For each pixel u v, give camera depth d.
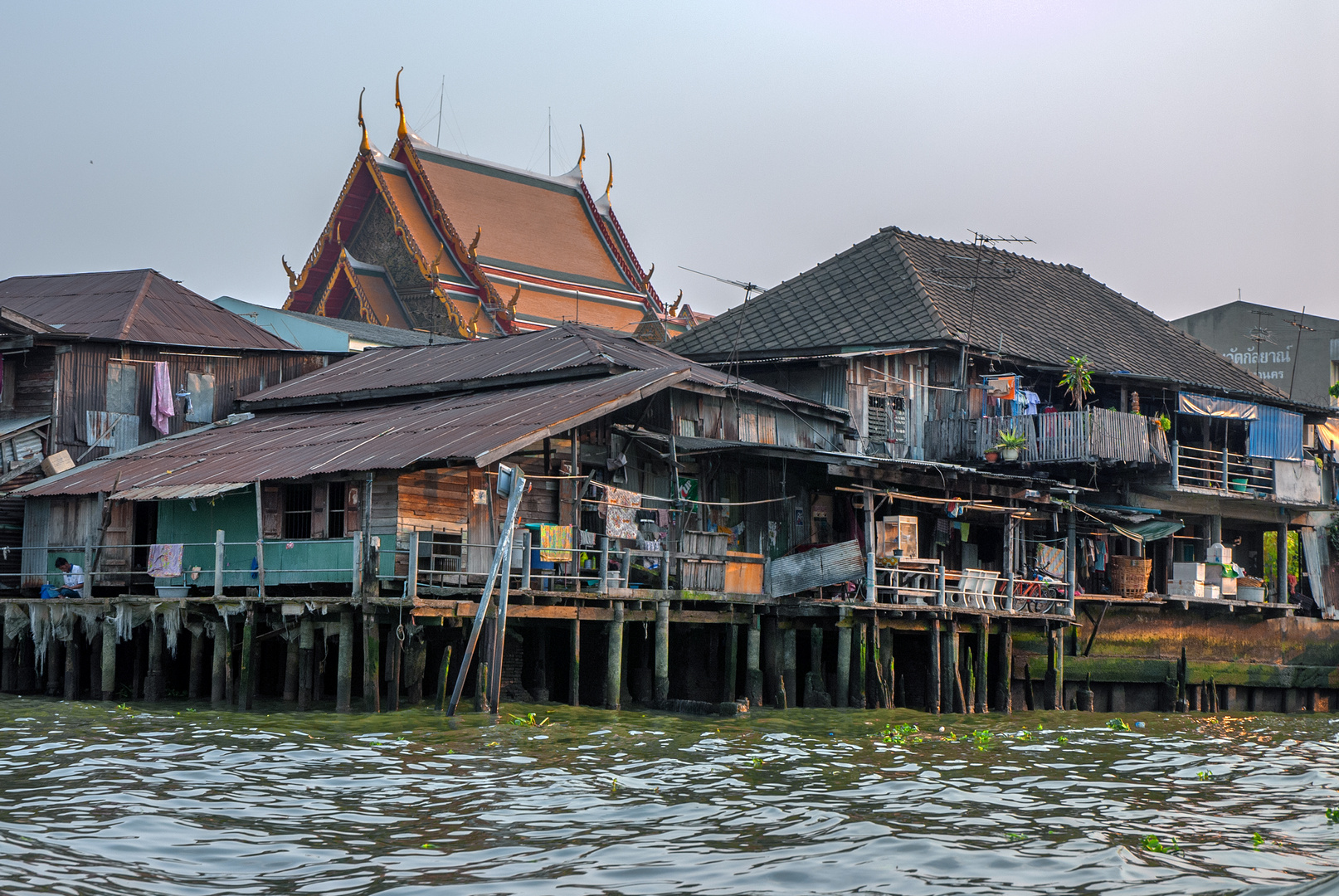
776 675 30.33
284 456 29.73
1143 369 42.62
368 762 20.59
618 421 31.06
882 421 38.81
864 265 43.66
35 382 36.31
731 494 33.28
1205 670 38.72
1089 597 36.12
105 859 14.74
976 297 42.84
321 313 66.38
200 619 27.42
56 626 28.86
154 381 37.78
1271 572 49.91
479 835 16.31
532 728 24.33
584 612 26.81
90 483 31.64
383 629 28.42
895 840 16.39
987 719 30.58
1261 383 46.81
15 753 20.81
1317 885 13.66
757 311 42.84
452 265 65.69
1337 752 27.41
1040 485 34.25
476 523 28.09
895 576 31.25
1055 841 16.75
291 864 14.86
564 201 74.56
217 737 22.66
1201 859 16.00
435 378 34.78
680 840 16.25
